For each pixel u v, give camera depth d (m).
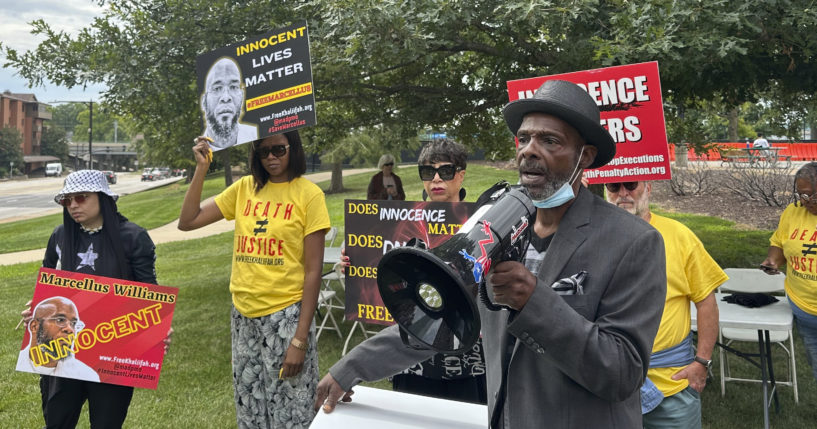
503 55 6.29
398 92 7.58
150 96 6.82
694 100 6.46
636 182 2.90
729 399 4.59
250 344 3.04
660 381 2.65
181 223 3.23
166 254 14.05
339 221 17.50
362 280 4.21
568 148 1.35
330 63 6.04
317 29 5.92
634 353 1.25
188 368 5.44
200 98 3.16
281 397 2.98
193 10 6.48
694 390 2.71
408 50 5.18
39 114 109.44
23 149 102.06
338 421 1.74
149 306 3.07
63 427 3.18
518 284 1.17
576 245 1.37
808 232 3.71
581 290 1.33
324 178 39.44
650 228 1.37
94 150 124.25
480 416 1.76
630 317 1.29
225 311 7.55
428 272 1.07
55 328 3.04
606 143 1.37
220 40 6.49
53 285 3.05
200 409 4.53
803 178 3.61
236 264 3.08
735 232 11.17
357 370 1.82
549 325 1.17
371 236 4.16
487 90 7.22
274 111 3.02
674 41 4.52
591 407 1.35
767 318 3.83
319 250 2.99
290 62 3.00
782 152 23.61
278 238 2.94
